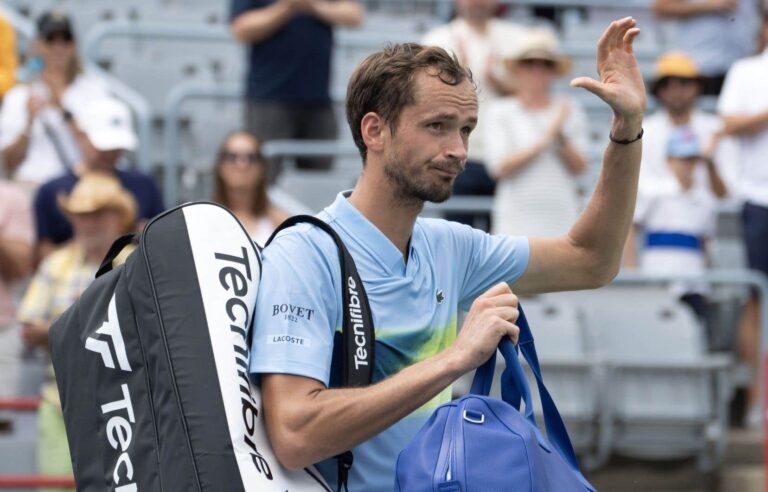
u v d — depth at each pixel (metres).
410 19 29.78
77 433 7.41
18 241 16.47
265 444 7.01
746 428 19.50
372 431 6.85
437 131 7.24
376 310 7.43
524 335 7.48
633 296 19.66
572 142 18.92
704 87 24.45
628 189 8.11
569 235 8.33
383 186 7.45
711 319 19.77
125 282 7.32
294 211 19.66
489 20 20.62
